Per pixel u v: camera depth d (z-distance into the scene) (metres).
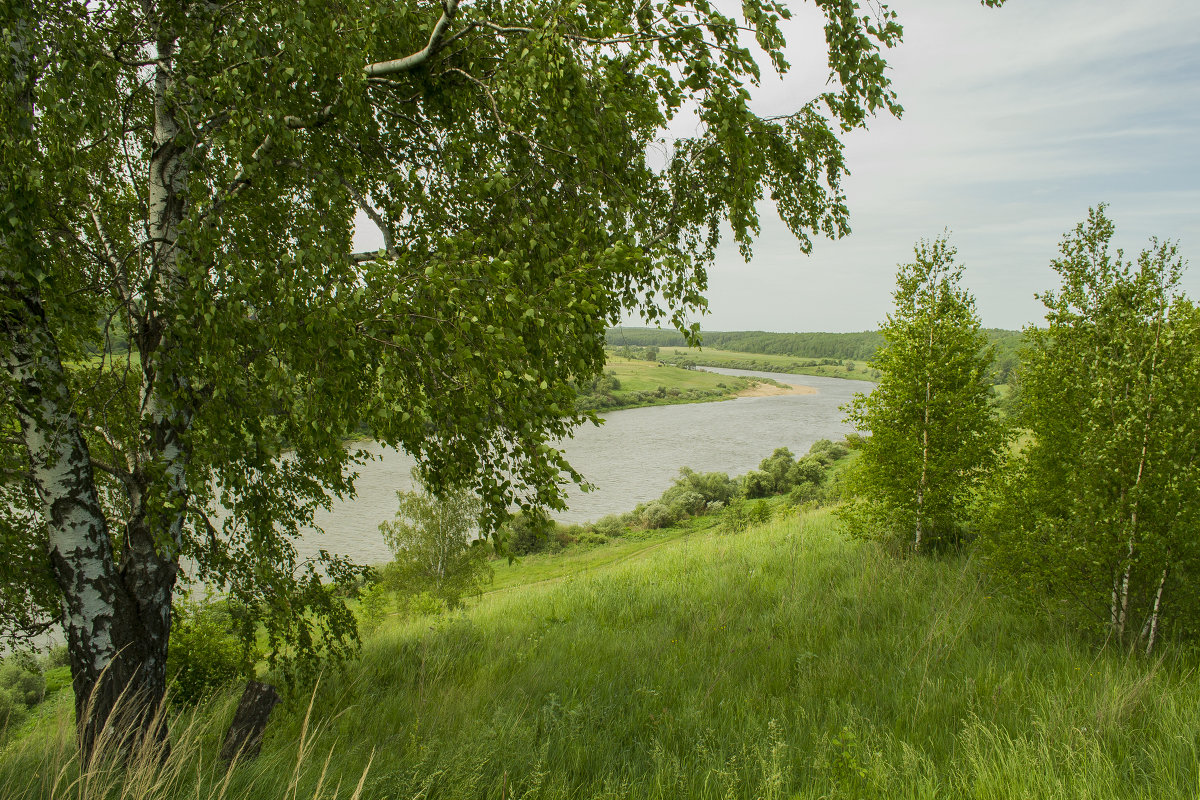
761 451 79.31
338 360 2.76
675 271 3.50
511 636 7.52
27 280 3.14
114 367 3.96
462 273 2.89
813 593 7.70
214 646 6.53
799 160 5.30
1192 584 5.29
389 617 15.70
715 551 11.93
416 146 4.45
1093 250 6.06
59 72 2.97
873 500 9.67
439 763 3.42
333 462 3.40
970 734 3.79
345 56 3.15
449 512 24.92
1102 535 5.52
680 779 3.46
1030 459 6.59
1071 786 3.21
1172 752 3.51
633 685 5.24
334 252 2.89
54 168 3.01
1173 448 5.27
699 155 5.19
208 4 3.92
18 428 3.92
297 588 5.02
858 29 3.56
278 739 4.60
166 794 2.91
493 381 2.71
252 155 3.24
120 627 3.99
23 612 4.70
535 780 3.18
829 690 4.82
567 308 2.98
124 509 4.66
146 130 4.22
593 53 3.36
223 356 2.93
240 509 4.10
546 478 2.83
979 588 7.24
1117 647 5.50
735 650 5.89
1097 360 5.91
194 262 3.12
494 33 3.68
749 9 2.88
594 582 10.43
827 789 3.34
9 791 2.98
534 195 3.94
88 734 3.72
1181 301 5.45
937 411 9.12
